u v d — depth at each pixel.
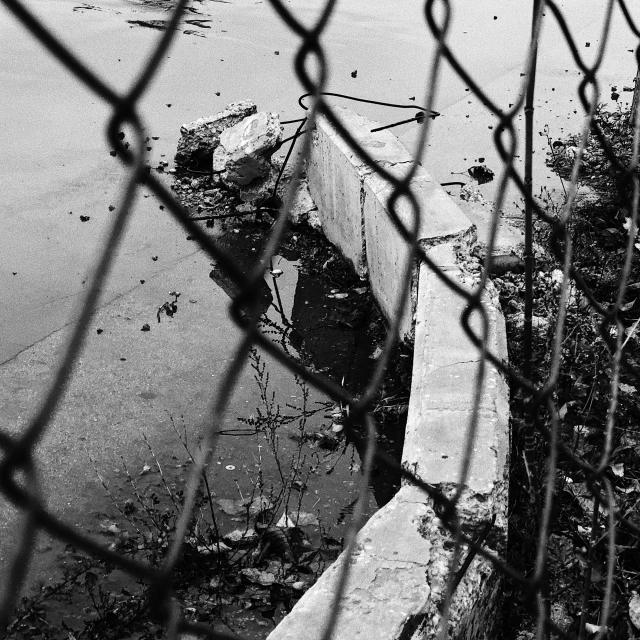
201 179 8.41
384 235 5.81
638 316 5.50
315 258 7.23
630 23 1.50
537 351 5.02
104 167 8.77
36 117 9.98
